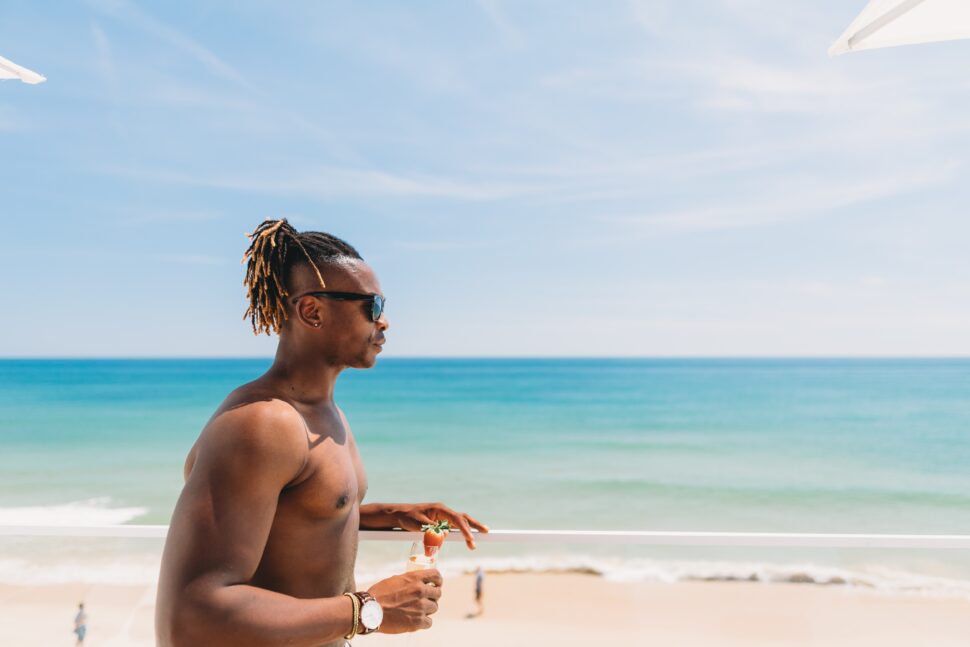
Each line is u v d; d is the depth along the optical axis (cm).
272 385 173
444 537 218
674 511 2248
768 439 3206
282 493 165
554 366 6150
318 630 153
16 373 5131
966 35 263
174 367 5619
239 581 146
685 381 4847
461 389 4512
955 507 2272
